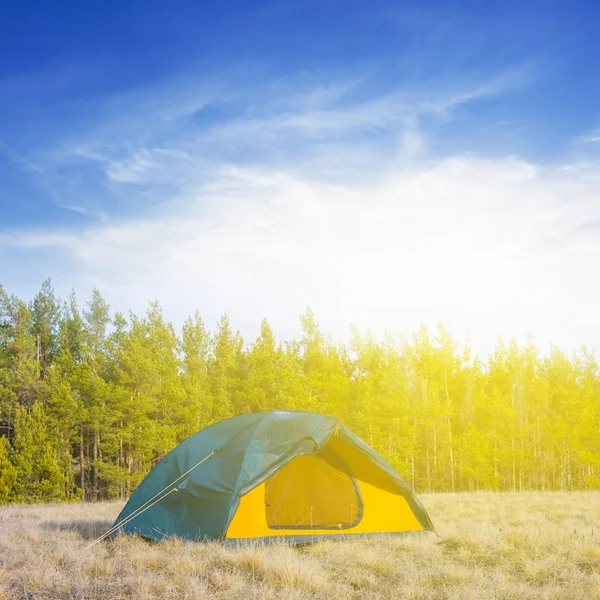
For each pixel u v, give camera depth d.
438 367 44.59
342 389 37.25
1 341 37.75
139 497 10.50
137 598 6.50
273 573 7.54
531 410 44.59
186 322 42.84
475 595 6.59
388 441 35.94
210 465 10.17
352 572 7.82
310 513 10.69
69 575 7.44
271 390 36.31
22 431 31.89
